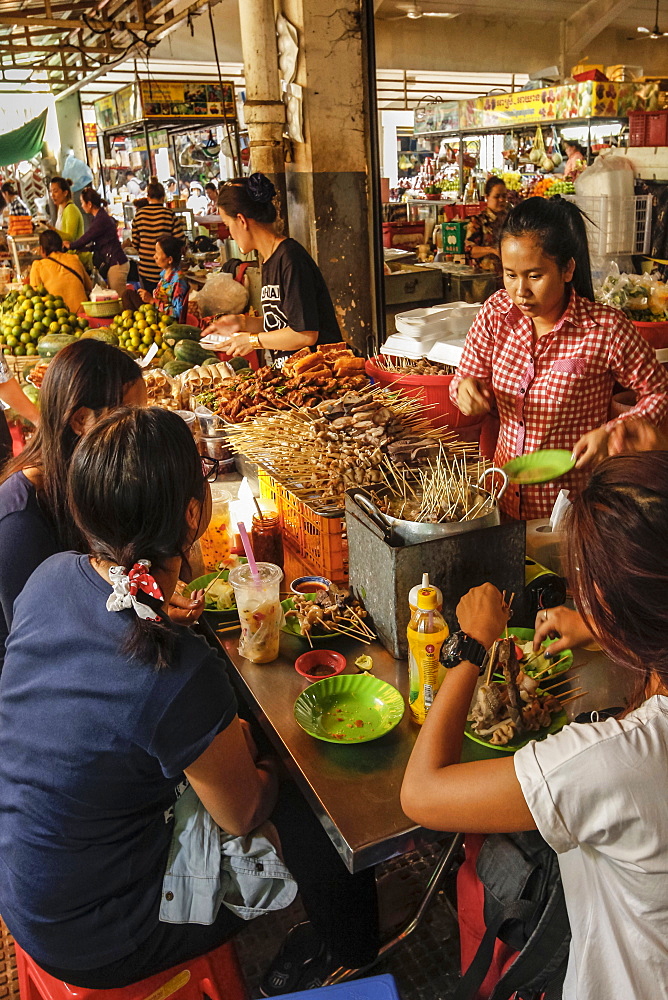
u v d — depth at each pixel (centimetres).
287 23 469
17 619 143
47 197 1452
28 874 135
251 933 224
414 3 1285
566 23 1425
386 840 128
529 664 162
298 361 296
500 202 738
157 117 1032
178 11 845
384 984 129
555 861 127
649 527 89
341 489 206
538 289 227
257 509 222
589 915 104
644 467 95
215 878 149
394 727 153
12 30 1268
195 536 139
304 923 210
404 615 172
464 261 734
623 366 237
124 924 142
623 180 413
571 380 240
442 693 125
